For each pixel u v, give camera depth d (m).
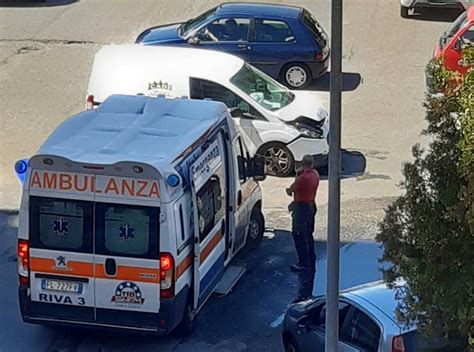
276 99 16.70
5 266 13.37
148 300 10.73
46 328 11.77
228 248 12.60
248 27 20.28
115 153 10.86
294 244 13.17
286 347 10.59
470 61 7.51
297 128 16.33
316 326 10.09
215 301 12.49
